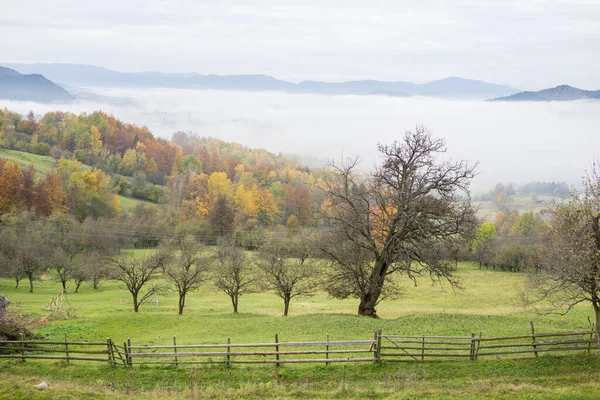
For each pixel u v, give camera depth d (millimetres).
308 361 27531
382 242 43938
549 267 31547
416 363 28062
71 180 130375
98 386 25938
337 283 45906
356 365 27609
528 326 35500
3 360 29969
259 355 28281
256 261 73125
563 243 29266
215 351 31281
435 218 41156
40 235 94875
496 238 119688
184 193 155000
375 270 43969
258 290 63281
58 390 24125
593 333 28391
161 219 127562
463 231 41062
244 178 177625
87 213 127000
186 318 43500
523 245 104750
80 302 65938
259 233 112312
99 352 29016
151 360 29484
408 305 62812
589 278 28016
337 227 44344
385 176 42312
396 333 33781
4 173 116375
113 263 62906
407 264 41906
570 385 24562
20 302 61688
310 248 62406
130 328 41062
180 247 89000
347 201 43406
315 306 62844
